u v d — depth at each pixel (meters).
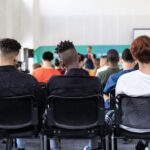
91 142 3.11
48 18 12.78
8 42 2.63
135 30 12.48
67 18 12.74
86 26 12.73
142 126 2.39
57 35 12.77
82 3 12.72
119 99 2.44
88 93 2.53
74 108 2.53
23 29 11.98
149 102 2.37
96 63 7.41
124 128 2.44
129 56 3.63
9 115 2.52
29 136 2.56
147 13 12.53
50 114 2.53
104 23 12.69
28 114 2.54
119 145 4.44
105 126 2.56
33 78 2.61
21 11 11.89
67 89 2.52
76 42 12.74
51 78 2.59
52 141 3.18
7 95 2.51
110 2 12.66
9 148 2.77
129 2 12.59
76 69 2.76
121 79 2.46
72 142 4.61
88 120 2.54
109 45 12.66
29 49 11.35
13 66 2.59
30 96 2.48
